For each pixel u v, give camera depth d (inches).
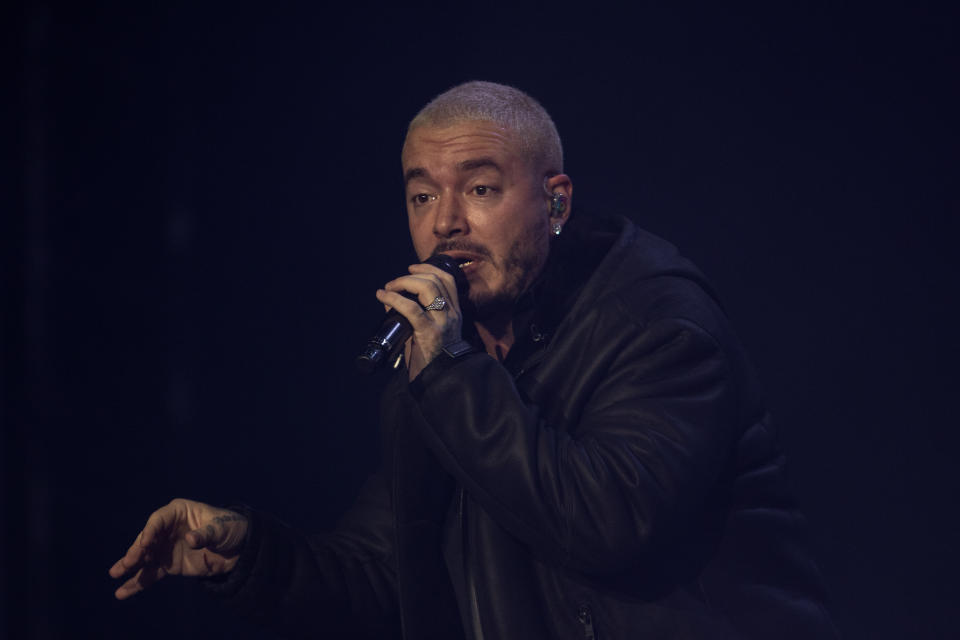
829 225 551.8
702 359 232.7
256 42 631.8
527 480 214.2
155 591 575.8
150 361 605.6
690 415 224.7
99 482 581.6
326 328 628.4
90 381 585.6
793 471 538.3
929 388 527.5
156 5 614.9
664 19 582.9
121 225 603.2
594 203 585.3
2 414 555.5
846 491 529.7
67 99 589.3
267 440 621.9
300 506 618.8
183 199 623.5
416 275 234.2
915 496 521.7
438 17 616.7
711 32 575.2
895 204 541.3
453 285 235.5
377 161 627.8
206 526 245.4
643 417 223.6
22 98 574.2
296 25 630.5
